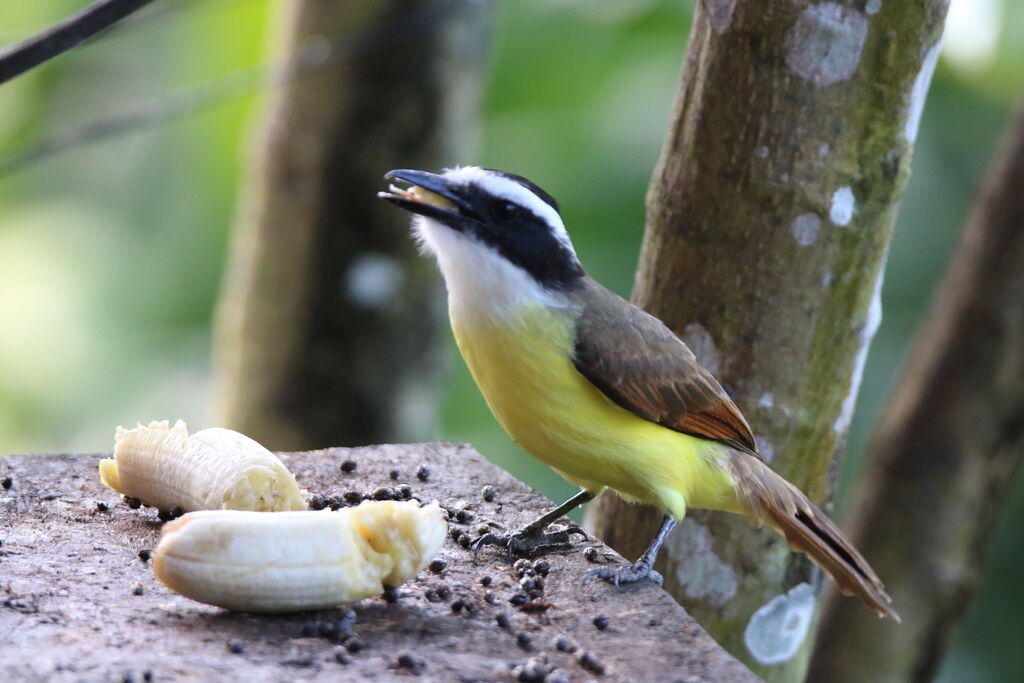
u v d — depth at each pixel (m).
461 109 17.09
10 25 19.58
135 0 9.27
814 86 10.39
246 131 19.45
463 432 19.25
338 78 16.48
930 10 10.30
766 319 10.82
